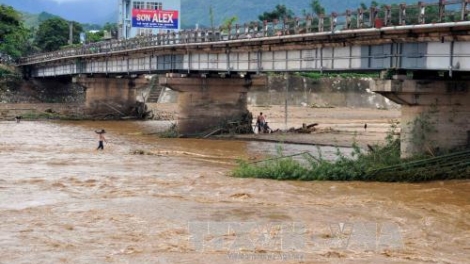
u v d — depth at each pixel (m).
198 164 45.72
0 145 57.41
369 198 30.55
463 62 36.38
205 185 34.47
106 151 54.19
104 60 94.12
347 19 45.59
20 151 53.19
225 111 69.50
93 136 68.69
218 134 68.12
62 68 113.94
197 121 68.62
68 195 31.72
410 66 39.66
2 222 25.30
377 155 39.38
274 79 134.00
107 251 21.14
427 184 34.62
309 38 47.72
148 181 36.16
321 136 66.00
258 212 27.28
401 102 39.31
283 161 39.09
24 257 20.44
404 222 25.39
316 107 128.75
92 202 29.70
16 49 150.00
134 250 21.25
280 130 73.12
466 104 39.06
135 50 77.94
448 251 21.38
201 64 66.00
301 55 51.41
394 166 36.09
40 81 135.62
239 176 37.97
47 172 40.34
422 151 38.75
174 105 128.62
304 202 29.64
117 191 32.81
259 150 54.69
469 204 29.02
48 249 21.41
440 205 28.72
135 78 102.44
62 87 137.75
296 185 34.44
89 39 171.75
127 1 160.12
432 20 47.66
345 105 134.00
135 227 24.52
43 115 98.44
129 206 28.62
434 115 38.84
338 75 141.75
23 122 88.94
